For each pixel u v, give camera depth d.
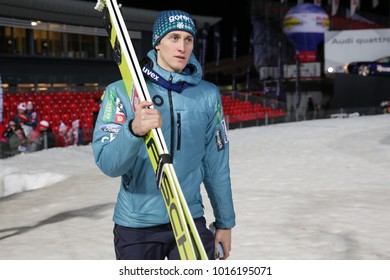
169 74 2.12
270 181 8.15
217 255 2.37
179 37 2.07
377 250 4.46
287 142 13.64
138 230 2.21
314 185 7.70
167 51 2.09
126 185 2.21
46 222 5.95
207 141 2.28
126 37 1.94
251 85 33.28
